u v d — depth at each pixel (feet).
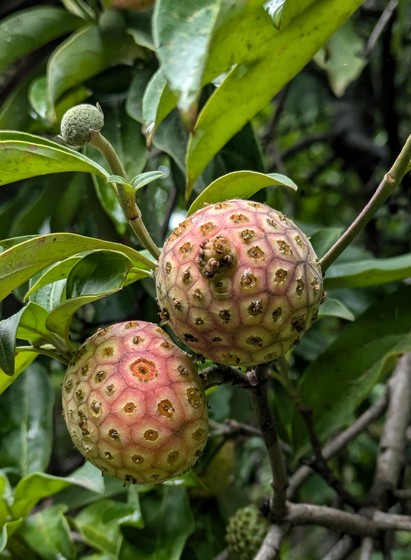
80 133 0.85
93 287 0.92
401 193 1.86
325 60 1.28
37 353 0.97
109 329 0.88
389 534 1.21
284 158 1.99
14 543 1.17
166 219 1.38
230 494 1.37
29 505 1.16
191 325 0.81
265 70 0.94
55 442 1.56
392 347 1.19
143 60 1.24
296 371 1.44
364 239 1.88
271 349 0.82
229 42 0.91
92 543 1.19
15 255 0.87
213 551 1.33
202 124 0.97
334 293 1.37
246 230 0.80
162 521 1.20
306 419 1.12
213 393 1.35
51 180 1.32
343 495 1.14
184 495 1.21
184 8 0.77
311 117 2.12
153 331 0.88
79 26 1.29
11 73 1.57
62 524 1.18
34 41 1.27
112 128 1.22
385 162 1.84
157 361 0.86
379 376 1.17
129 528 1.18
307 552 2.25
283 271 0.80
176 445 0.85
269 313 0.80
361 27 1.83
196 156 1.00
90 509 1.23
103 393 0.85
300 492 1.65
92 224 1.38
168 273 0.82
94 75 1.24
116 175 0.87
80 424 0.86
